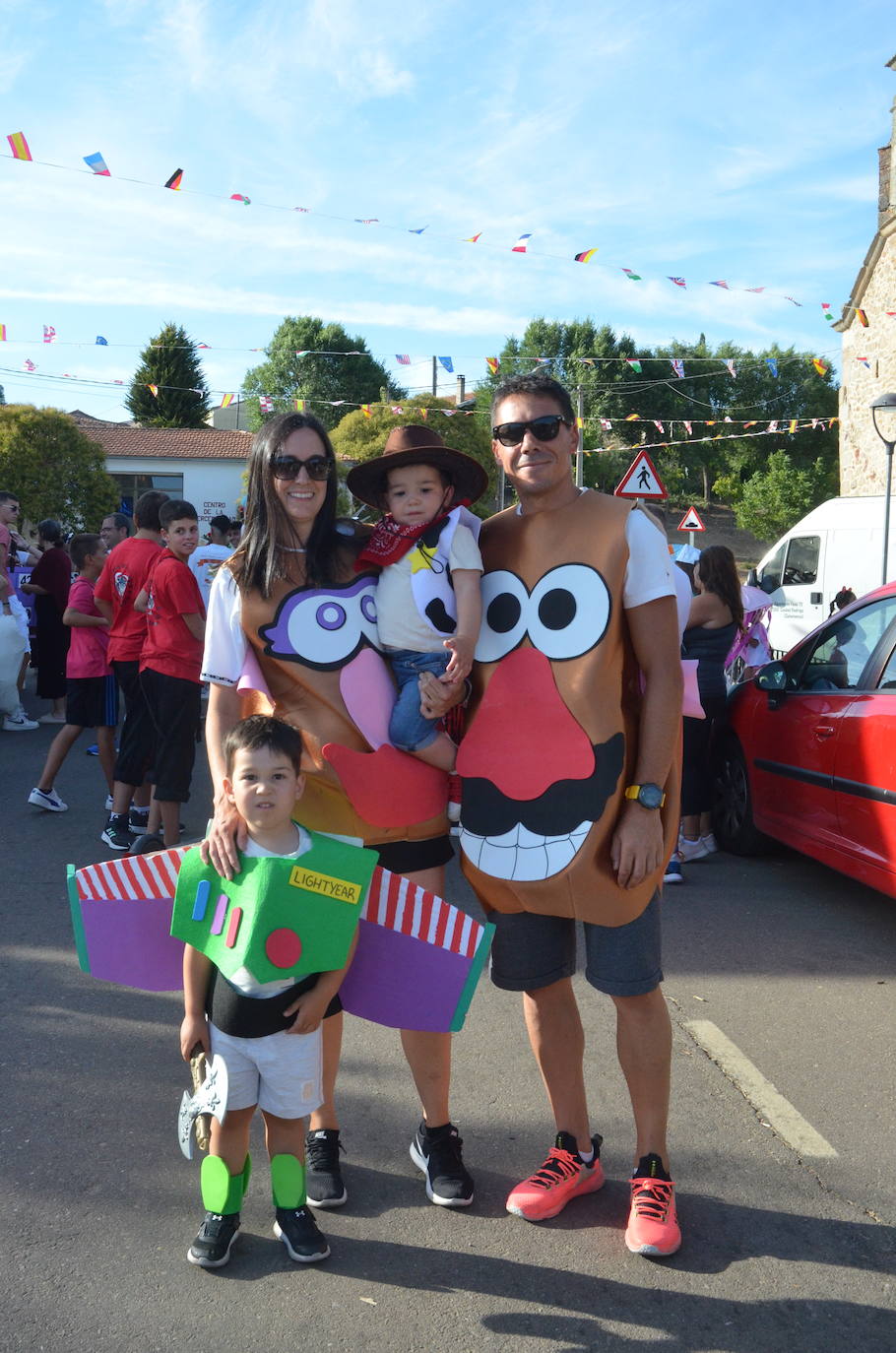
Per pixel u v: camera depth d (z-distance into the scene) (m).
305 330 60.00
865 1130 3.25
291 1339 2.31
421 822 2.71
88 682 7.05
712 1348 2.30
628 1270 2.56
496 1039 3.88
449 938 2.60
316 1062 2.51
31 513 34.09
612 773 2.57
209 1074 2.49
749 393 51.31
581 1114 2.88
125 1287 2.47
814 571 16.61
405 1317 2.39
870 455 22.95
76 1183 2.89
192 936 2.48
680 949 4.85
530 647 2.65
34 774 8.60
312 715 2.66
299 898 2.41
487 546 2.81
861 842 5.00
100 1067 3.58
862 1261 2.61
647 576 2.60
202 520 45.69
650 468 11.79
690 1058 3.75
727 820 6.58
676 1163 3.05
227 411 61.12
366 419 35.94
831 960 4.72
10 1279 2.49
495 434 2.70
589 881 2.56
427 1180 2.86
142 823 6.81
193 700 5.84
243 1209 2.82
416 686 2.63
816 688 5.70
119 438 47.69
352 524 2.87
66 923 5.05
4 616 10.68
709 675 6.08
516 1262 2.59
